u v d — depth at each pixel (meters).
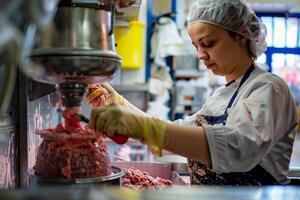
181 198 0.64
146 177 1.46
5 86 0.62
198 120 1.59
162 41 3.70
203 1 1.43
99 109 1.02
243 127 1.15
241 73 1.52
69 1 0.90
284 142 1.40
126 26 3.21
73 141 1.02
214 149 1.09
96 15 0.93
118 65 0.97
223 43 1.43
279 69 4.48
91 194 0.64
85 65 0.89
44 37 0.88
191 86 3.96
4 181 1.10
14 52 0.54
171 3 3.89
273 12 4.42
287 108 1.34
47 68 0.89
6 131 1.12
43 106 1.55
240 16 1.41
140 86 3.42
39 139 1.43
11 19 0.51
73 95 0.99
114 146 2.62
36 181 0.98
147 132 1.03
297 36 4.46
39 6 0.52
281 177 1.41
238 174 1.38
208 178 1.44
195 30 1.45
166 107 3.80
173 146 1.07
